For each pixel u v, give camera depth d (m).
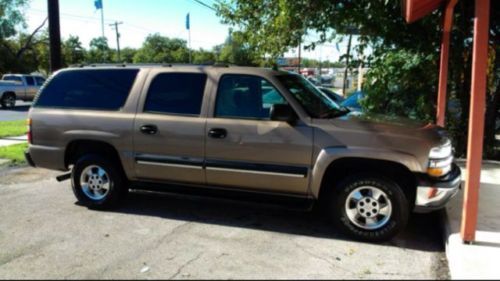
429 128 5.07
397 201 4.81
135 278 4.12
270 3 11.24
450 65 9.06
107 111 5.92
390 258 4.57
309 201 5.20
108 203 6.06
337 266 4.37
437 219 5.68
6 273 4.24
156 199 6.63
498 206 5.91
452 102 9.40
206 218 5.81
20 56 49.56
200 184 5.59
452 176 4.82
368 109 9.84
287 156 5.08
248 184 5.32
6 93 24.80
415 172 4.72
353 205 4.97
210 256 4.60
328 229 5.40
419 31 9.28
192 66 5.70
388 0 9.05
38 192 7.05
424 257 4.60
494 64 9.27
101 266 4.38
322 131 4.97
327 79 64.69
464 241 4.62
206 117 5.43
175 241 5.02
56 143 6.11
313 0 9.88
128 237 5.14
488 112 9.43
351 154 4.83
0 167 8.73
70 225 5.54
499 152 9.59
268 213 6.01
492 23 9.13
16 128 14.23
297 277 4.12
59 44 10.17
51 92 6.29
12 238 5.12
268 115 5.21
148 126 5.64
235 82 5.41
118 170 6.02
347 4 9.77
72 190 6.85
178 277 4.13
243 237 5.14
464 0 8.80
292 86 5.38
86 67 6.24
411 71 9.30
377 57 9.77
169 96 5.69
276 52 11.00
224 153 5.34
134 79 5.90
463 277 3.95
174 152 5.57
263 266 4.36
